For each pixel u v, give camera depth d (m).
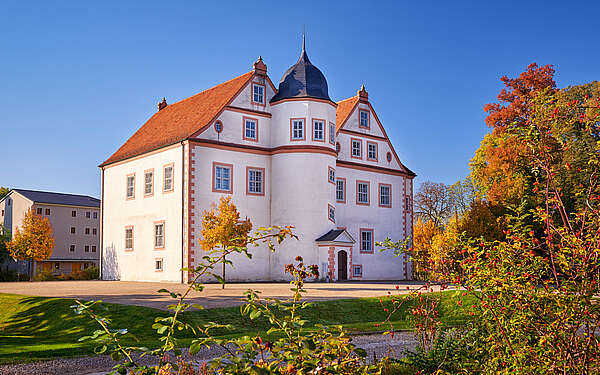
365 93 48.56
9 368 11.56
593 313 6.69
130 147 46.78
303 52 43.75
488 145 47.25
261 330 19.48
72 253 81.19
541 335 6.98
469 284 7.43
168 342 6.20
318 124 41.75
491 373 7.84
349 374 5.97
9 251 71.88
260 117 42.09
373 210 47.53
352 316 22.58
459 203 70.94
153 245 40.84
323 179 41.53
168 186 39.94
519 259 7.26
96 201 87.88
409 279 48.62
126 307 21.36
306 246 40.44
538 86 47.38
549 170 7.60
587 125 7.58
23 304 24.06
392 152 49.94
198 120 41.12
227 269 38.69
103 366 11.88
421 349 10.24
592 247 6.73
